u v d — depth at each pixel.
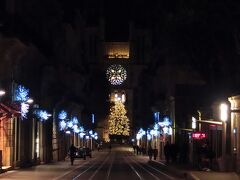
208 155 43.41
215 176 35.59
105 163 67.62
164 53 49.69
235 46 42.75
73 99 97.06
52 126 71.06
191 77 74.75
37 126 61.09
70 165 60.00
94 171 47.38
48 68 66.25
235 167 40.09
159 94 97.19
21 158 52.28
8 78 47.72
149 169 51.91
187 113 70.62
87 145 142.12
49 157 68.81
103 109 178.75
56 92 74.25
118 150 160.62
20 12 57.03
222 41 43.09
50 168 51.66
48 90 69.06
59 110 78.44
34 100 59.44
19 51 49.31
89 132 145.88
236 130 41.88
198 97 67.00
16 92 47.66
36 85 61.09
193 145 57.16
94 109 171.88
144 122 131.38
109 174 42.94
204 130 54.19
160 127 88.75
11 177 37.38
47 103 68.56
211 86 49.53
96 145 168.88
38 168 51.25
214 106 49.34
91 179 36.59
